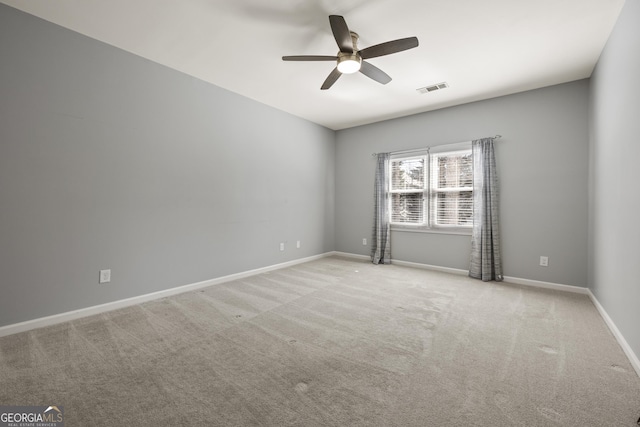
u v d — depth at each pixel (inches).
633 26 77.2
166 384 64.7
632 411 56.7
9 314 88.0
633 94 77.0
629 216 79.4
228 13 91.0
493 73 129.2
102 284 107.2
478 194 156.6
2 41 86.5
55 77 96.2
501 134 154.4
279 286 142.3
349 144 220.7
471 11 88.5
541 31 98.2
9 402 58.4
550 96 141.4
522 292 134.0
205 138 140.3
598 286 113.7
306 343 84.4
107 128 108.0
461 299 123.6
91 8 88.4
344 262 201.3
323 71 129.9
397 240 195.0
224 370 70.5
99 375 67.9
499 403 58.9
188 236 134.0
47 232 94.9
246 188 161.0
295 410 56.7
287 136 186.4
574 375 68.9
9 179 87.8
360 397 60.8
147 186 119.5
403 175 193.3
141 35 103.0
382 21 93.8
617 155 90.0
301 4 86.5
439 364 73.7
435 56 115.3
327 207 222.1
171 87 127.0
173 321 99.4
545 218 142.6
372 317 103.9
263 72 130.6
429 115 180.9
